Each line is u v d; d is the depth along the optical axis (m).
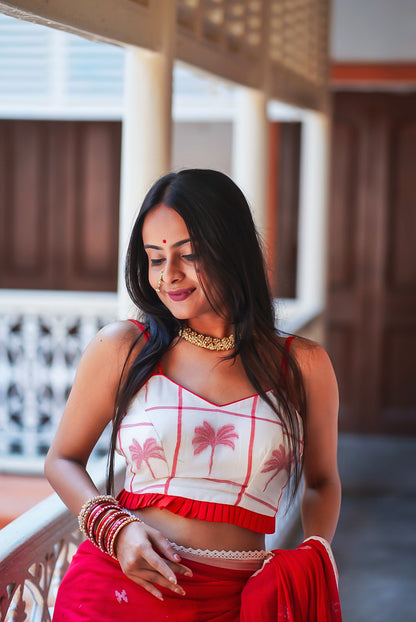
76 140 6.95
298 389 1.77
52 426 5.48
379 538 5.10
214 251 1.65
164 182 1.70
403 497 5.98
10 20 4.68
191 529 1.62
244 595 1.61
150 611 1.57
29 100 5.26
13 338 5.44
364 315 7.48
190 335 1.73
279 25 4.55
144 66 2.73
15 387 5.55
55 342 5.44
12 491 4.52
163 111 2.77
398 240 7.40
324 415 1.83
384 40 6.62
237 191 1.72
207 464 1.62
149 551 1.50
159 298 1.78
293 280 7.31
